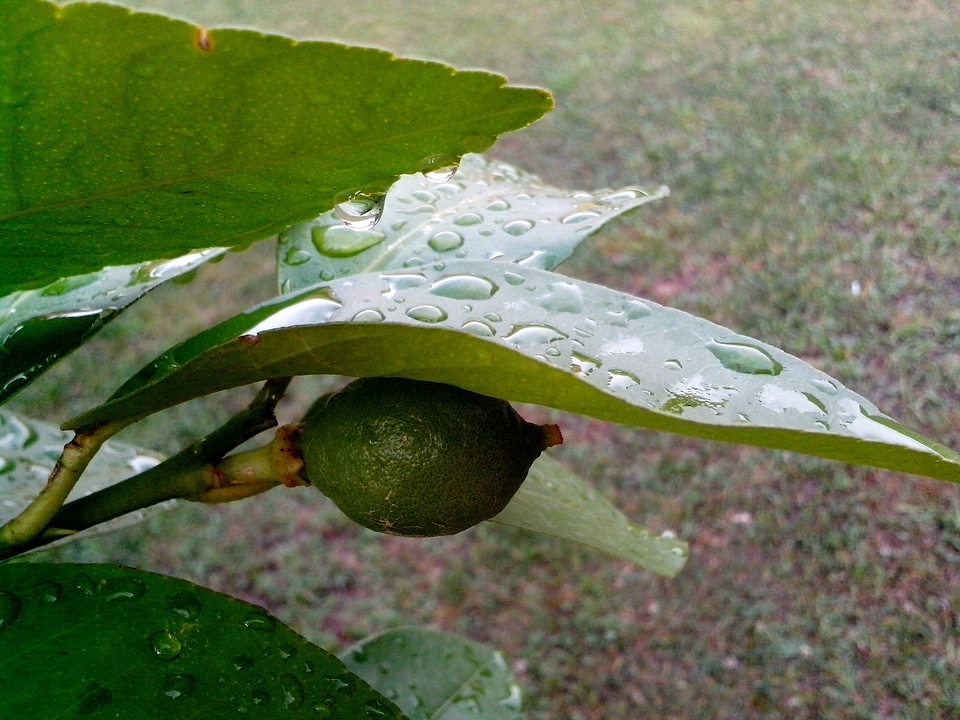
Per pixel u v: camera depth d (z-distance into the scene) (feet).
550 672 1.73
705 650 1.67
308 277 0.56
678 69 2.74
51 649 0.42
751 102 2.46
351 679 0.44
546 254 0.58
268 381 0.48
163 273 0.51
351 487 0.44
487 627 1.82
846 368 1.78
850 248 1.98
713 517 1.82
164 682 0.42
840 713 1.52
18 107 0.32
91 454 0.43
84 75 0.31
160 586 0.44
